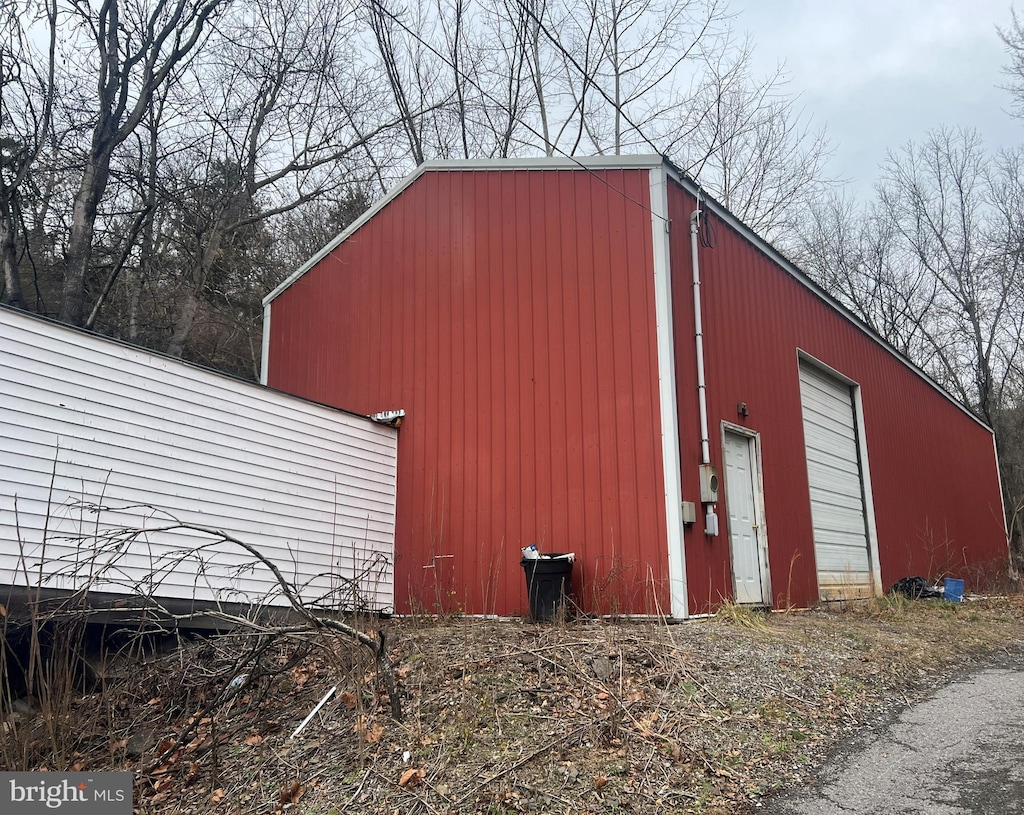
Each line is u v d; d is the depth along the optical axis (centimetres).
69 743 464
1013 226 2512
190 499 658
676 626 671
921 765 428
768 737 455
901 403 1495
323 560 785
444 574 838
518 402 840
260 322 1662
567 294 838
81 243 1144
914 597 1155
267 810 405
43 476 551
